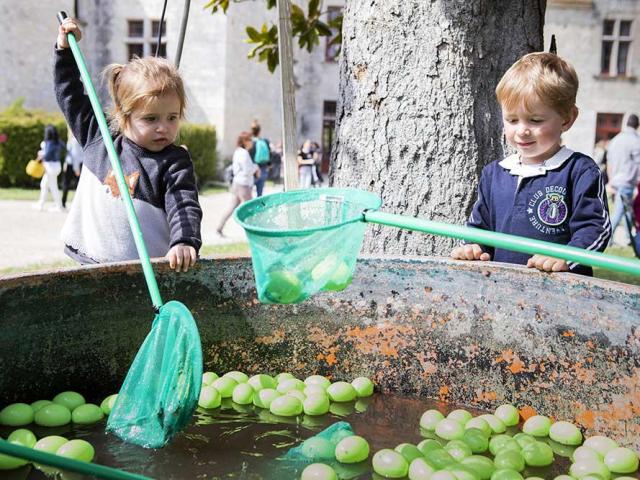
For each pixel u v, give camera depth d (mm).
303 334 2520
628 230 8094
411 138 2906
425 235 2877
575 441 2096
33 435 1956
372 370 2492
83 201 2682
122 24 18828
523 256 2520
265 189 15297
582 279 2109
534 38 3004
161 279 2336
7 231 8133
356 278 2471
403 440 2096
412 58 2898
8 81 17500
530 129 2352
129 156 2596
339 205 2002
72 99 2822
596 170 2385
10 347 2098
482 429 2119
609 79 20312
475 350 2348
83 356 2256
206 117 18344
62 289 2166
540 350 2227
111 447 1984
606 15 20141
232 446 2002
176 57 3250
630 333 2021
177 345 1997
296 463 1906
